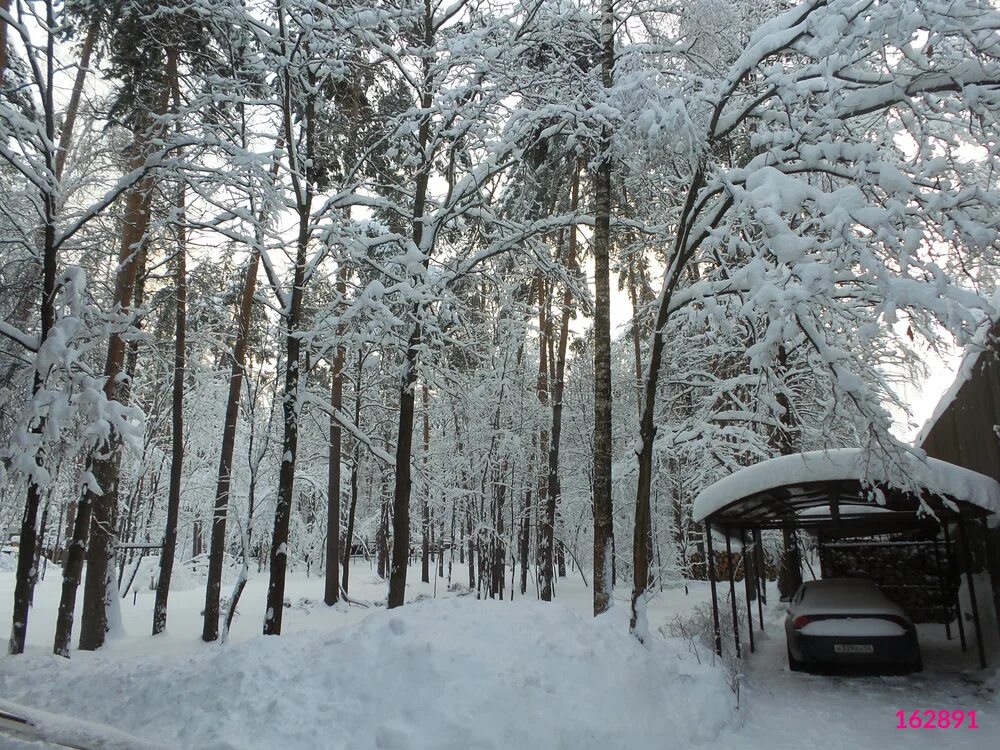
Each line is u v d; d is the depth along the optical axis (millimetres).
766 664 9398
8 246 10211
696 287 8055
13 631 8141
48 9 9117
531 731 4746
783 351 10250
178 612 16969
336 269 10773
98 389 8594
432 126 11141
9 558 29953
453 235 12336
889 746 5742
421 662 5246
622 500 22922
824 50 6582
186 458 23312
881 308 5734
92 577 12391
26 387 9547
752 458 15148
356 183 10531
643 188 10906
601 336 9445
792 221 8359
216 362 16391
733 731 6188
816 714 6793
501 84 10172
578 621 6602
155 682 5836
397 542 10258
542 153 12523
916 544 13664
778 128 8305
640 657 6406
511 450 19359
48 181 9258
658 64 9516
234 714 4910
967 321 5574
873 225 5789
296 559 31234
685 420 15336
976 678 8039
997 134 6680
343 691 5141
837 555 14156
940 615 13211
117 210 12344
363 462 23312
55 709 5816
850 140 7172
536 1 10406
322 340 10227
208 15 9453
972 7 5902
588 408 22922
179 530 25250
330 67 10180
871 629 8227
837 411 6680
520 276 14078
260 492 24344
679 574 21734
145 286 15477
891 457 6547
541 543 22469
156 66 10992
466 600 6859
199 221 10242
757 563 12422
